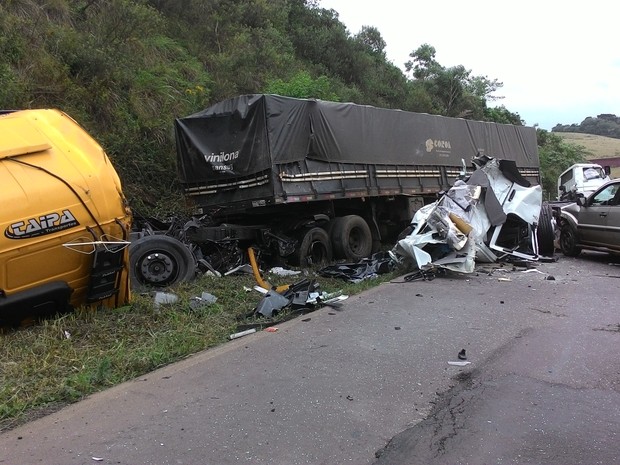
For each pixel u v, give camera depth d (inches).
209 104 597.6
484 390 172.2
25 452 135.4
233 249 376.5
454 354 205.9
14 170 212.8
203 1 761.6
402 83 1165.7
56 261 219.5
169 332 233.3
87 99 450.6
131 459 131.3
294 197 369.7
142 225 360.8
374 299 295.1
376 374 185.9
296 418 153.1
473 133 597.3
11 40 429.7
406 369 190.7
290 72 805.9
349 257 417.7
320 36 986.7
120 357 200.8
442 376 184.2
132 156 452.8
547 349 210.5
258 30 829.8
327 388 174.2
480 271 376.5
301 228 399.2
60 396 170.7
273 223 406.9
